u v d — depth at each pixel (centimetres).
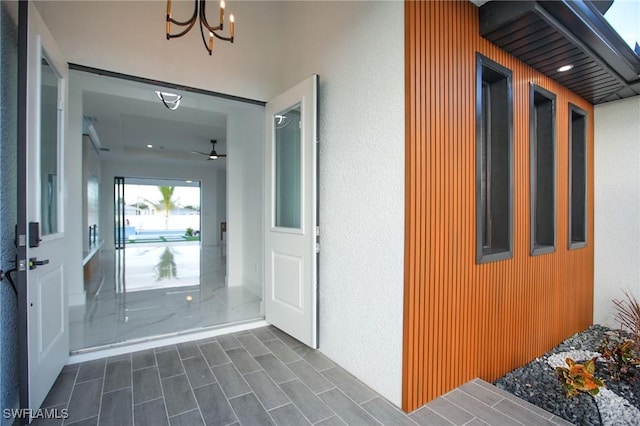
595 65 259
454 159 201
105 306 374
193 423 169
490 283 228
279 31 325
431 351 190
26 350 160
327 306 247
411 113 178
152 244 1209
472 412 181
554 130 296
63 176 216
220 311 353
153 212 1567
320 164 255
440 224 192
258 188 439
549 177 299
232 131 492
